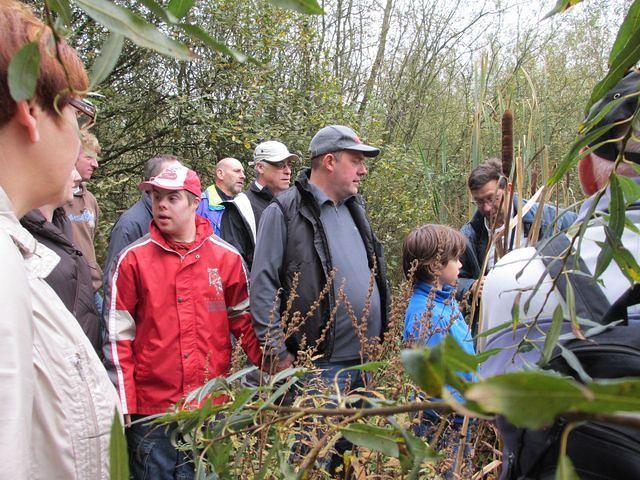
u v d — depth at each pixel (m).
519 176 1.71
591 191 0.91
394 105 8.94
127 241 3.05
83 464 0.84
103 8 0.40
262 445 0.96
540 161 2.39
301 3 0.39
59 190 0.84
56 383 0.82
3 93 0.74
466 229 3.09
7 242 0.73
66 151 0.82
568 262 0.84
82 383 0.85
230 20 5.83
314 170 2.67
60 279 2.09
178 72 6.38
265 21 5.98
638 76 0.75
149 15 3.10
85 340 0.89
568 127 5.45
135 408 2.17
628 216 0.81
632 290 0.72
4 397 0.66
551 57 7.28
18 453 0.65
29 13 0.78
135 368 2.23
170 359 2.21
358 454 1.28
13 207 0.80
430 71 8.87
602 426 0.70
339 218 2.61
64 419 0.82
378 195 6.72
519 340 0.88
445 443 1.33
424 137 8.98
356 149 2.58
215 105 6.34
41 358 0.81
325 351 2.41
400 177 6.75
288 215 2.50
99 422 0.86
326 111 6.57
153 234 2.28
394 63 9.05
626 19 0.52
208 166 6.45
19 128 0.77
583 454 0.71
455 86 8.90
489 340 0.94
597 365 0.73
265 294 2.40
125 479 0.44
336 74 8.53
